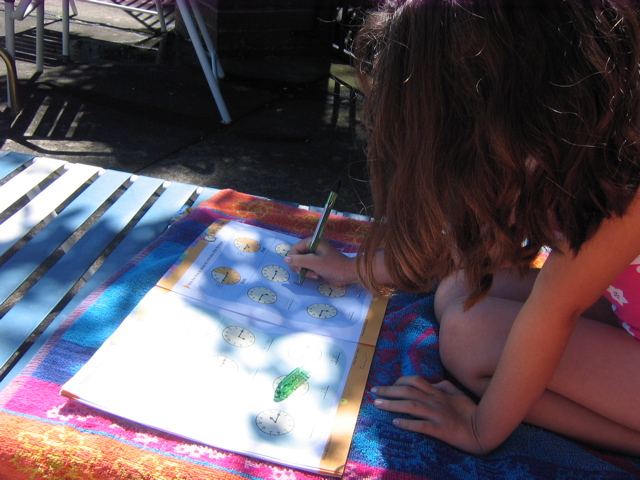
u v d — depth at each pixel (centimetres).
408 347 107
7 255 152
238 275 115
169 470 78
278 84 347
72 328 101
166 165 249
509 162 63
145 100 304
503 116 61
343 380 96
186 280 111
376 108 71
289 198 237
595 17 59
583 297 77
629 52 60
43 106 284
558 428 95
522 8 59
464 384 101
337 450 84
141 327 98
